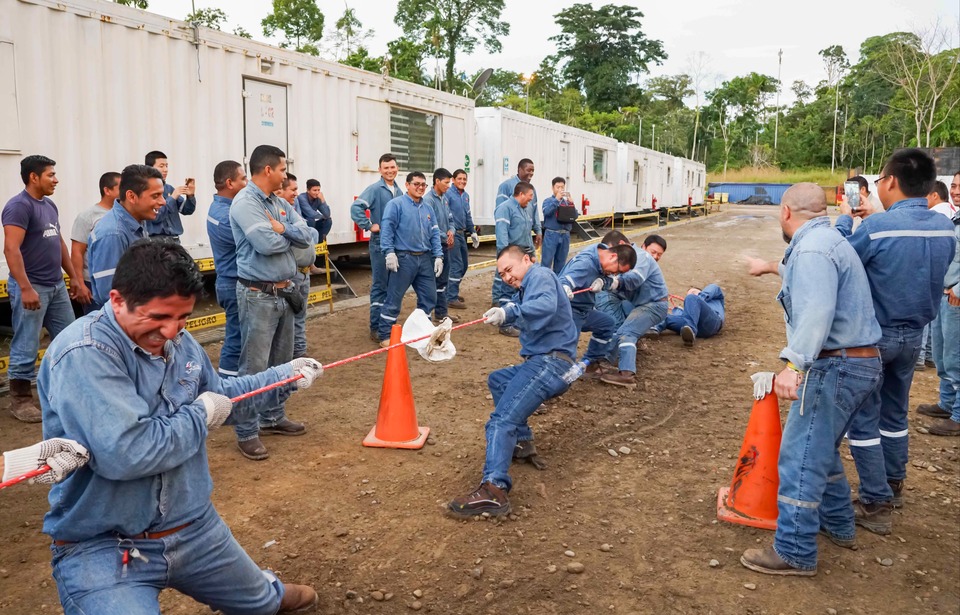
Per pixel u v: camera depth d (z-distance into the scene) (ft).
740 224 101.91
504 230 29.45
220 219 16.34
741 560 11.57
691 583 11.03
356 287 38.01
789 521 11.16
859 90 234.79
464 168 46.42
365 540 12.10
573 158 64.69
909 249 11.90
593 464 15.55
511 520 12.92
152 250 6.31
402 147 39.91
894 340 12.28
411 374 22.21
